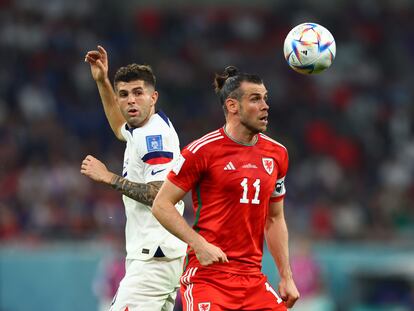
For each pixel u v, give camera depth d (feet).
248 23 340.18
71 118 275.18
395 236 217.77
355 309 182.91
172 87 303.89
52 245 184.55
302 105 309.63
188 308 77.46
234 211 77.20
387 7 360.89
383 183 277.85
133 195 82.48
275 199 81.82
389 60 343.67
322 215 232.12
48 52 295.48
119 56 312.29
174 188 76.69
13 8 306.35
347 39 346.13
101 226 206.08
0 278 170.60
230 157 77.30
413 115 313.94
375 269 185.78
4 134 250.16
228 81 78.28
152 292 85.56
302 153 285.23
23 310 170.30
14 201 216.54
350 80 328.29
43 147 248.73
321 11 351.05
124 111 85.81
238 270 77.51
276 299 78.74
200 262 74.69
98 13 322.96
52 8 312.91
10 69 283.38
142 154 84.28
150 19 328.70
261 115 77.00
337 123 299.79
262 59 330.75
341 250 187.73
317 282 176.86
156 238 85.05
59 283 170.50
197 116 294.05
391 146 296.30
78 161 246.27
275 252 82.64
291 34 83.66
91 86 289.12
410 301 182.19
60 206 215.92
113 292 164.14
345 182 268.82
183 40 327.26
